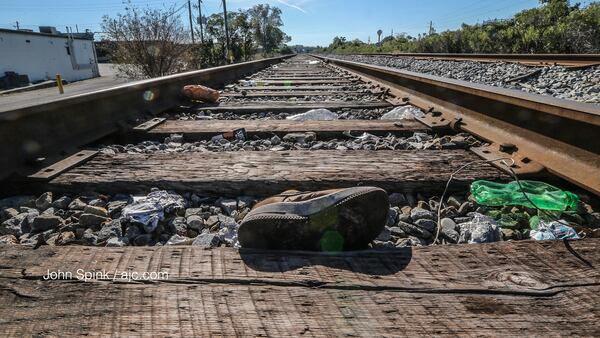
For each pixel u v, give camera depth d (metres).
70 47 33.75
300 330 0.96
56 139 2.60
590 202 1.86
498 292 1.09
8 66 27.25
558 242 1.35
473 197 1.88
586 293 1.07
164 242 1.61
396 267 1.22
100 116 3.27
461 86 3.49
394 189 2.04
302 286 1.13
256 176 2.09
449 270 1.20
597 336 0.92
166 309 1.03
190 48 15.24
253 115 4.52
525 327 0.96
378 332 0.95
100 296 1.07
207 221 1.74
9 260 1.25
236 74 10.20
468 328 0.96
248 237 1.38
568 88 5.99
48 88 25.12
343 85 8.03
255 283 1.14
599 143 1.91
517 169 2.12
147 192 2.05
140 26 13.59
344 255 1.29
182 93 5.34
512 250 1.31
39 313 1.01
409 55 20.00
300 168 2.23
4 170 2.06
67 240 1.55
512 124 2.68
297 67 16.78
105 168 2.27
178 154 2.55
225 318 1.00
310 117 4.09
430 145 2.77
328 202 1.33
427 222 1.70
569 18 14.84
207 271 1.19
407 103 4.84
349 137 3.27
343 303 1.05
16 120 2.25
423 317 1.00
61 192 2.05
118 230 1.63
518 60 10.87
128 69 14.33
